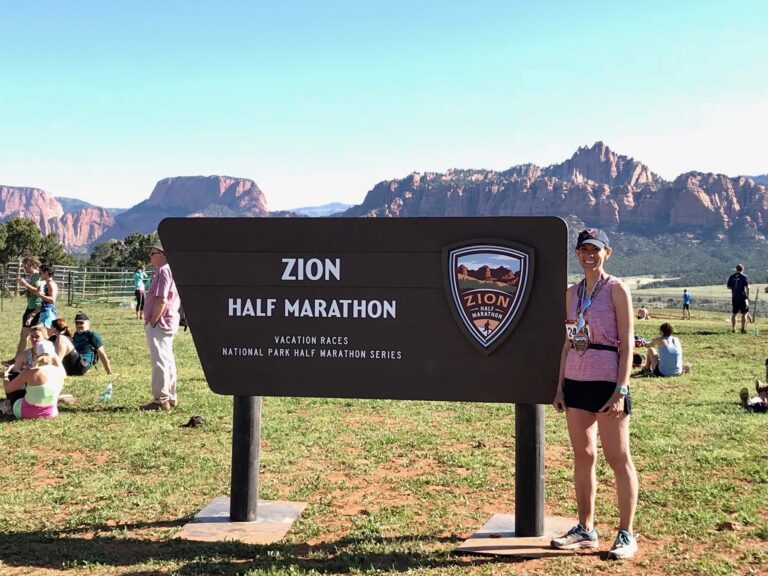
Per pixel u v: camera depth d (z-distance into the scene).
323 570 4.55
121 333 20.11
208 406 9.80
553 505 5.82
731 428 8.39
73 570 4.56
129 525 5.42
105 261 106.94
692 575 4.38
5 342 17.73
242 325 5.48
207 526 5.36
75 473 6.72
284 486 6.40
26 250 97.69
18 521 5.48
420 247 5.19
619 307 4.50
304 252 5.38
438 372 5.19
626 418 4.60
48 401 8.98
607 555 4.62
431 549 4.88
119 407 9.72
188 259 5.53
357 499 6.04
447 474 6.74
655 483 6.28
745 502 5.69
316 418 9.27
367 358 5.30
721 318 36.16
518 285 4.98
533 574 4.42
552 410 9.98
